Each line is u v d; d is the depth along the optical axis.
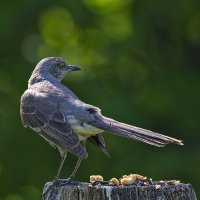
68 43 18.41
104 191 8.21
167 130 17.05
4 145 16.16
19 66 17.12
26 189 16.59
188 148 16.62
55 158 16.44
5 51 17.36
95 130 9.34
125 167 15.82
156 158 15.95
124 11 18.41
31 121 9.94
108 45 17.95
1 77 17.11
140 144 16.23
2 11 17.47
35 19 17.38
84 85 16.44
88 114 9.45
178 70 18.08
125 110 16.25
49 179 16.31
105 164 16.11
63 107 9.73
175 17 18.06
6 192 16.62
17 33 17.41
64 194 8.35
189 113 17.17
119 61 17.88
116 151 16.06
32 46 17.45
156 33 18.22
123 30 18.23
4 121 16.23
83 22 17.92
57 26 18.12
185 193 8.24
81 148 9.09
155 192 8.19
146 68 17.95
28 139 16.27
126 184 8.43
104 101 16.19
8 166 16.33
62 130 9.45
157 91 17.42
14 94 16.72
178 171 15.74
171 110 17.11
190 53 18.62
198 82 17.84
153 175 15.66
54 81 10.59
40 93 10.14
